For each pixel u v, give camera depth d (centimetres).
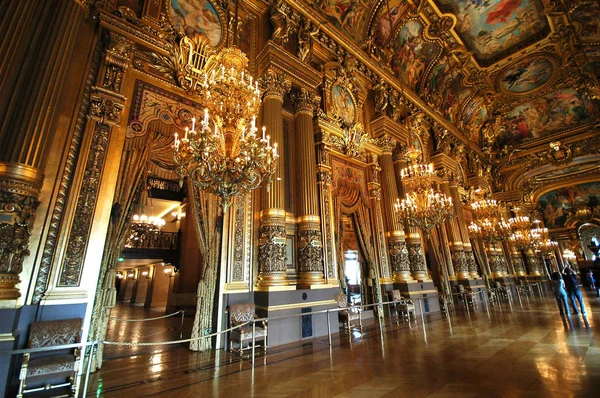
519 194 2055
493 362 426
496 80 1655
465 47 1405
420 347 535
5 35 402
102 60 534
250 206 672
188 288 1191
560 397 295
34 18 439
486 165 2020
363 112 1112
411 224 741
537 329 657
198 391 346
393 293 891
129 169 529
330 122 910
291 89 841
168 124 593
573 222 2344
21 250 362
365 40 1134
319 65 948
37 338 364
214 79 400
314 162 789
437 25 1238
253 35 811
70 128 471
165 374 411
